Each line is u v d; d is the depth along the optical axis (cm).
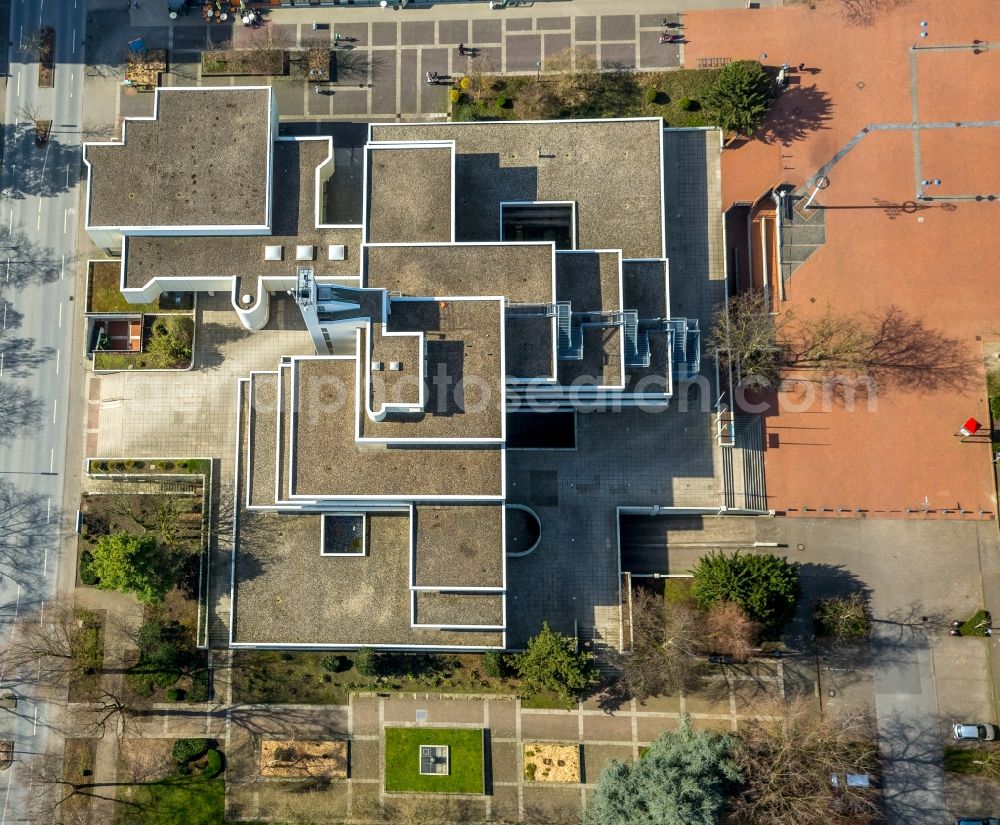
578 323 7144
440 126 7819
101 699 7838
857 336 8088
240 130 7625
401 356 6544
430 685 7838
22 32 8538
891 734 7688
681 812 6481
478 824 7688
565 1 8556
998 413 7950
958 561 7900
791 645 7825
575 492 7812
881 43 8419
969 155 8306
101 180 7562
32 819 7738
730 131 8219
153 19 8575
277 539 7550
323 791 7769
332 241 7594
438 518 7000
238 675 7881
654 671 7300
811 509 7962
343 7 8612
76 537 8112
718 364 7888
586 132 7744
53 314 8338
